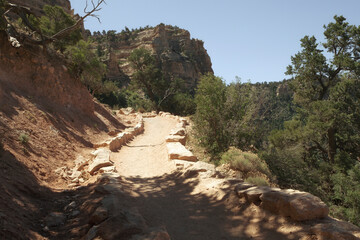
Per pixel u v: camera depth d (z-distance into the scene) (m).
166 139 16.50
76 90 21.67
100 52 124.38
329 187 23.64
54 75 18.78
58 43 24.88
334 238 4.28
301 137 28.47
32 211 5.85
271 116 20.48
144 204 6.95
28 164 8.52
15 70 15.84
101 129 21.78
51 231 5.18
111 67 119.75
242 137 18.42
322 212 5.05
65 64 21.75
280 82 90.94
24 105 13.69
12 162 7.67
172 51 140.75
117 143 17.08
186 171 9.62
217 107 18.67
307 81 32.19
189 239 5.10
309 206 5.03
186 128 25.56
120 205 5.95
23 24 21.38
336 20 30.14
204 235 5.25
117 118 32.44
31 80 16.72
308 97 32.53
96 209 5.48
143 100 77.69
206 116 18.33
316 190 19.25
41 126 13.12
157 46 140.62
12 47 16.12
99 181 8.70
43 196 7.01
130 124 33.91
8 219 4.66
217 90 19.33
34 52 18.25
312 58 30.05
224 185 7.52
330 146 29.23
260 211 5.76
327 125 26.38
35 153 9.88
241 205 6.23
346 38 29.16
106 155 12.26
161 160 13.25
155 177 10.25
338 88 28.45
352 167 23.94
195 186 8.26
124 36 154.00
